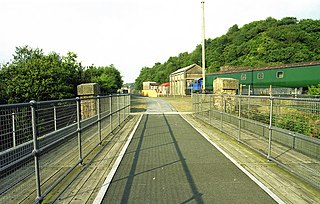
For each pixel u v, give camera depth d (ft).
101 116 28.53
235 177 16.48
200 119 49.55
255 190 14.35
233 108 35.47
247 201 12.93
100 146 25.54
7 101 43.91
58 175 16.90
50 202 12.83
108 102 32.73
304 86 85.30
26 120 13.07
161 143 27.22
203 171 17.70
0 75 44.52
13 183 11.65
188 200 13.04
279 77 91.76
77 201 12.96
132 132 34.58
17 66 45.96
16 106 10.66
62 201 12.96
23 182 15.02
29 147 12.89
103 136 30.45
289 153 22.30
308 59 169.07
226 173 17.28
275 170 17.94
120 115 42.70
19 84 43.73
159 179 16.12
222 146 25.70
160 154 22.50
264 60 185.88
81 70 63.77
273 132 26.50
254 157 21.39
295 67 86.89
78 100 18.70
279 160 20.21
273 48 185.78
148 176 16.67
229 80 52.01
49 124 15.75
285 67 89.81
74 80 59.31
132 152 23.22
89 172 17.49
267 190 14.35
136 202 12.82
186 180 15.92
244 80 105.50
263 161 20.18
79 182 15.58
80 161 18.53
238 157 21.44
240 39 239.91
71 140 24.08
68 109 19.01
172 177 16.48
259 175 16.89
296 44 182.39
